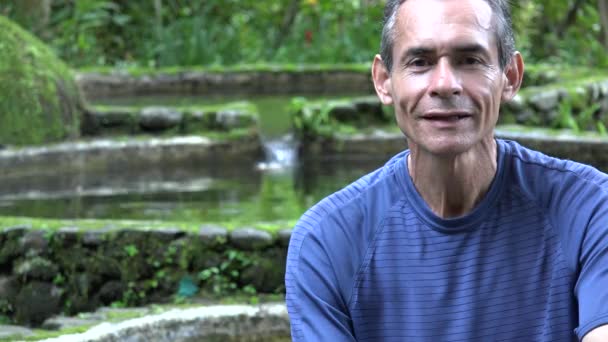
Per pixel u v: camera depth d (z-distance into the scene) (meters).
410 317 2.04
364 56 13.11
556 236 2.01
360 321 2.06
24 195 6.83
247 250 4.83
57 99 8.11
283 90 11.64
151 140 8.08
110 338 4.03
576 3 13.80
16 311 4.89
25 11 12.22
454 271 2.02
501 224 2.02
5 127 7.83
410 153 2.06
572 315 2.00
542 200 2.03
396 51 1.99
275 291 4.82
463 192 2.03
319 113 8.42
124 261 4.84
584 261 1.97
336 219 2.08
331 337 2.02
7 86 7.91
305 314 2.05
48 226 4.92
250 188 7.02
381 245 2.05
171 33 12.91
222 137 8.23
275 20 14.65
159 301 4.82
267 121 9.04
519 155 2.07
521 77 2.08
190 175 7.63
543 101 8.53
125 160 7.96
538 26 13.95
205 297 4.79
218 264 4.84
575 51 12.45
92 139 8.14
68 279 4.87
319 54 13.15
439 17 1.94
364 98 8.77
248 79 11.62
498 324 2.01
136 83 11.36
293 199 6.57
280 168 8.00
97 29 13.47
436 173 2.02
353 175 7.58
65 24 12.38
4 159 7.58
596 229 1.96
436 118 1.95
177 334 4.21
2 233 4.91
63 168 7.77
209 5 13.87
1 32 8.08
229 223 4.96
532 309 2.01
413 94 1.96
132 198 6.67
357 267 2.06
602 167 7.43
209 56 12.81
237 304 4.55
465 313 2.01
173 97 11.08
